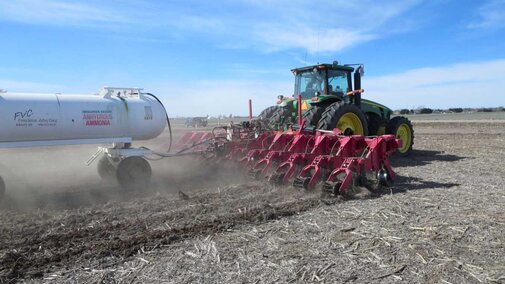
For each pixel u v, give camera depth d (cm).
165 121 838
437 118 4794
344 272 377
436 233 473
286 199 639
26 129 665
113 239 463
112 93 789
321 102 1059
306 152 780
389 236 465
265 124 1003
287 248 435
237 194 678
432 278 363
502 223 507
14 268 388
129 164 750
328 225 509
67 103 709
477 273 371
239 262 400
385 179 726
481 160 1095
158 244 446
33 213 579
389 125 1195
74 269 388
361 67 1135
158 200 645
